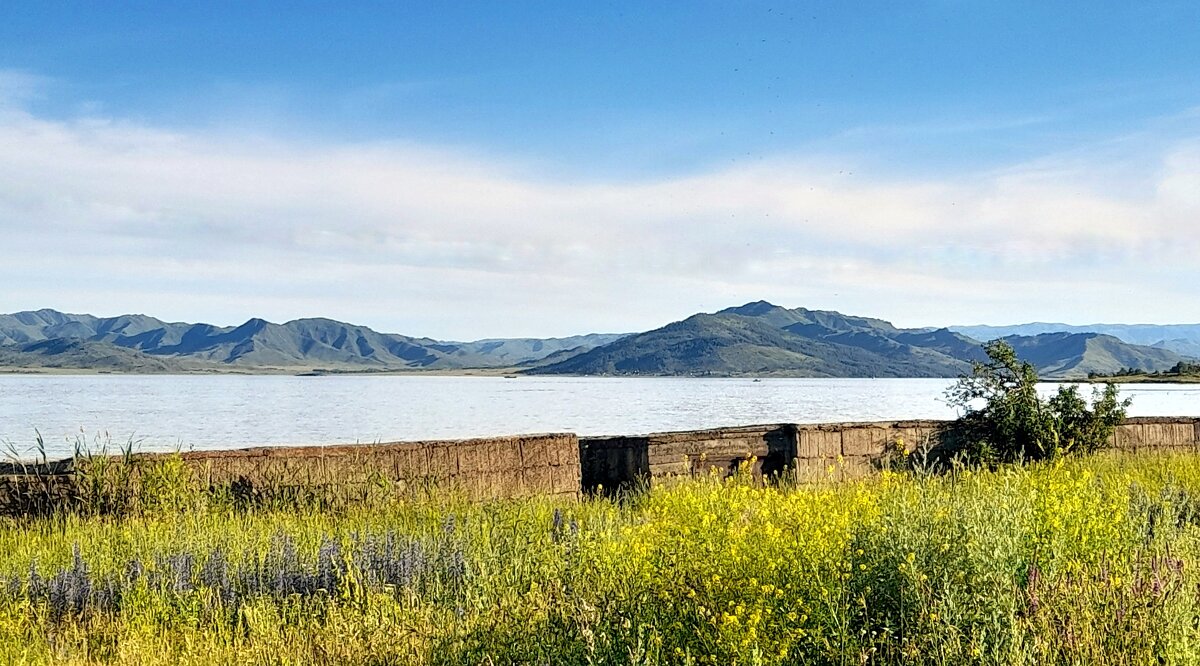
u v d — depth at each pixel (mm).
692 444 15539
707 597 6453
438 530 10938
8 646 7312
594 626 6293
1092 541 7438
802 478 15977
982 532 6758
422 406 100812
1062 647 5438
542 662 6160
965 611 5828
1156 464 15977
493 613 7051
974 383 17750
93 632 7805
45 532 11742
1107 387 18125
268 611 7867
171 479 12625
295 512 12969
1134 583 5891
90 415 74688
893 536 6938
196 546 9789
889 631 5891
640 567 6992
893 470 16562
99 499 12477
